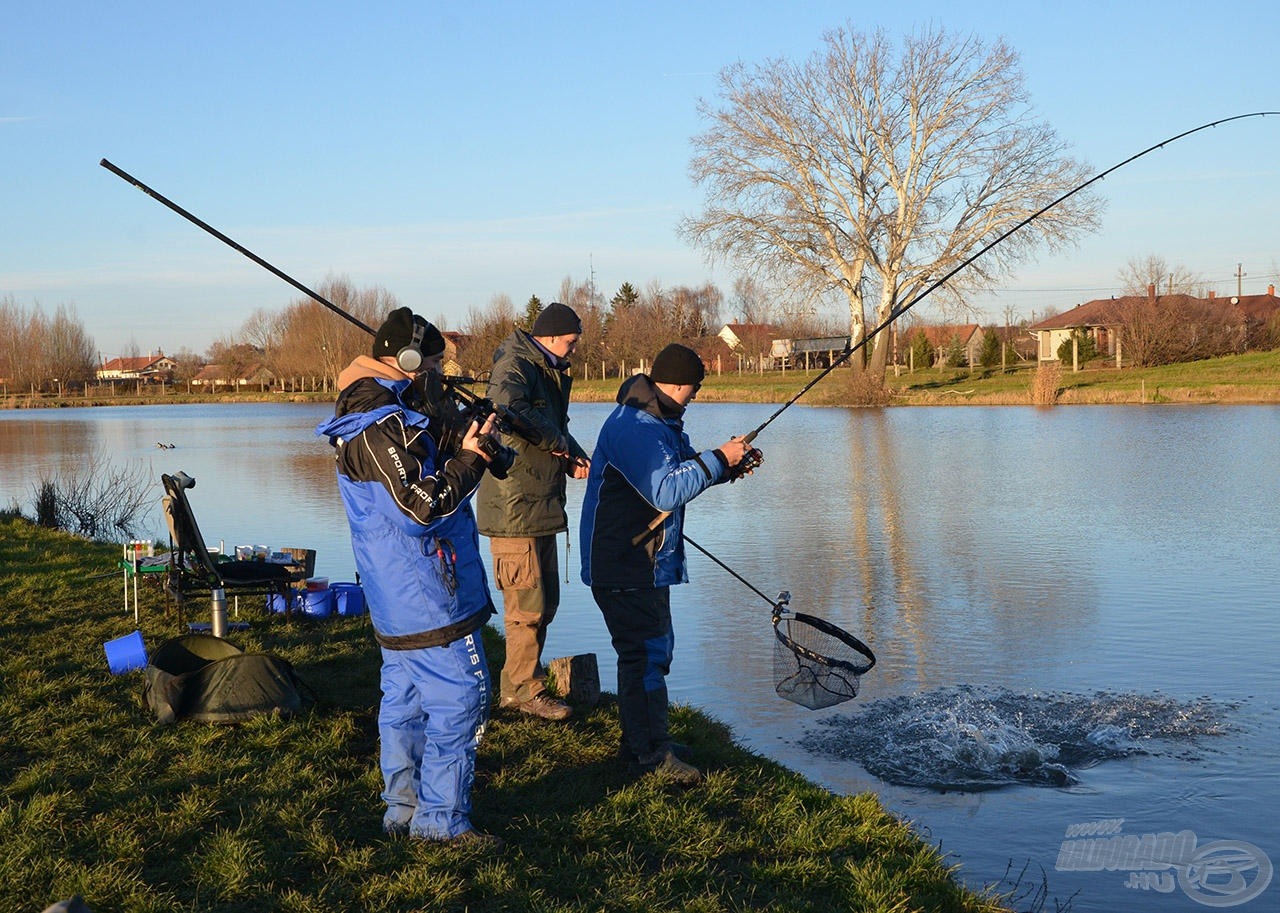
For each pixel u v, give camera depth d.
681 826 4.38
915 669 7.84
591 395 65.69
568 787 4.75
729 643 8.59
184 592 7.53
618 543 4.89
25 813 4.20
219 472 24.44
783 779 5.12
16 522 14.26
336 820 4.29
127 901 3.62
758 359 82.38
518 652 5.71
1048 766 5.96
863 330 50.12
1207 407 39.78
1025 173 45.62
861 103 47.88
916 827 5.19
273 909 3.64
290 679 5.55
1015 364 69.94
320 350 95.06
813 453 26.38
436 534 3.91
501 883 3.81
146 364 143.75
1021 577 11.12
